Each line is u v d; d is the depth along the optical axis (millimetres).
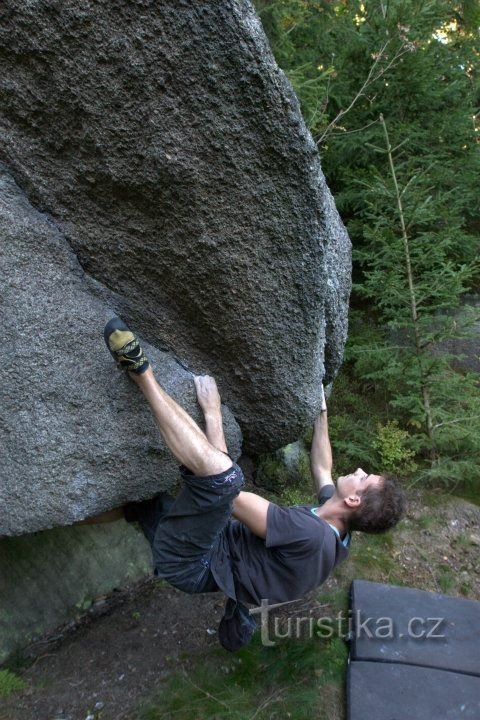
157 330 1833
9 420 1552
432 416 3580
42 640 2275
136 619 2430
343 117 4363
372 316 4559
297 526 1694
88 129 1455
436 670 2072
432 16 4238
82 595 2432
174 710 1924
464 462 3410
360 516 1779
